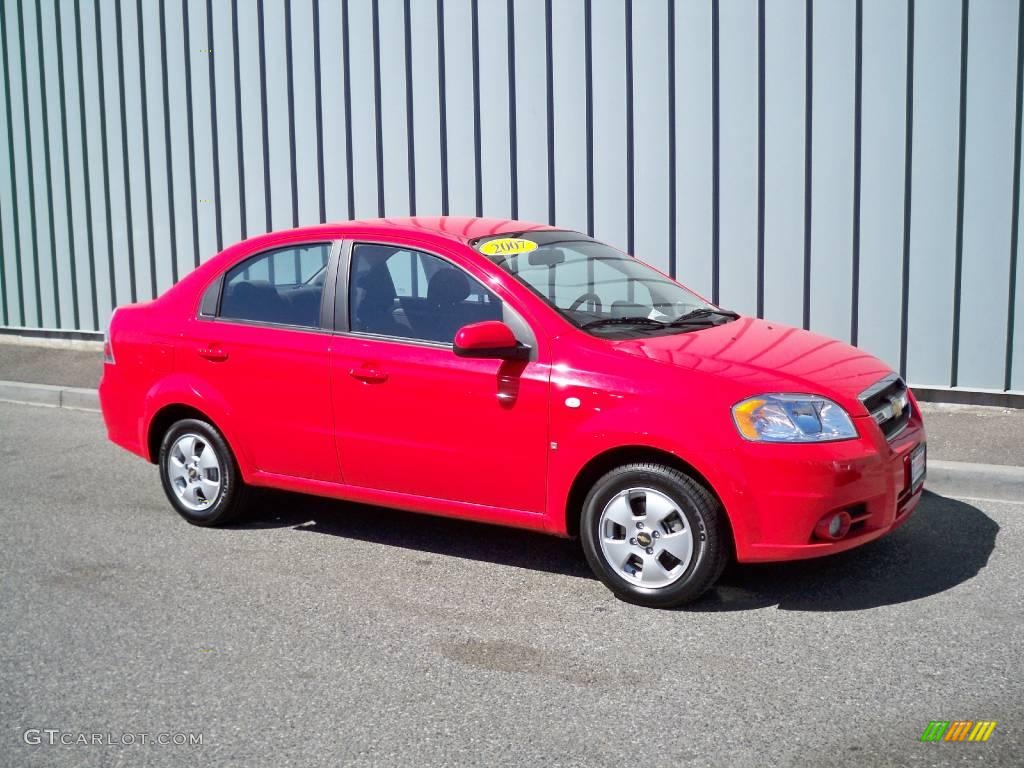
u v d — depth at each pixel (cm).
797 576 518
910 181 772
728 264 839
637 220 869
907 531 577
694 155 840
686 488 469
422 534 606
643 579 485
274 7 1018
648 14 841
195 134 1088
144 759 368
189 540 603
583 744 369
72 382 1023
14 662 447
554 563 554
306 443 571
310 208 1030
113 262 1165
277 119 1034
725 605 487
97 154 1154
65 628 481
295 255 590
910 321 785
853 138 782
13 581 541
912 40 756
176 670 437
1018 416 748
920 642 441
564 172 894
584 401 485
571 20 872
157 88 1103
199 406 604
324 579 538
